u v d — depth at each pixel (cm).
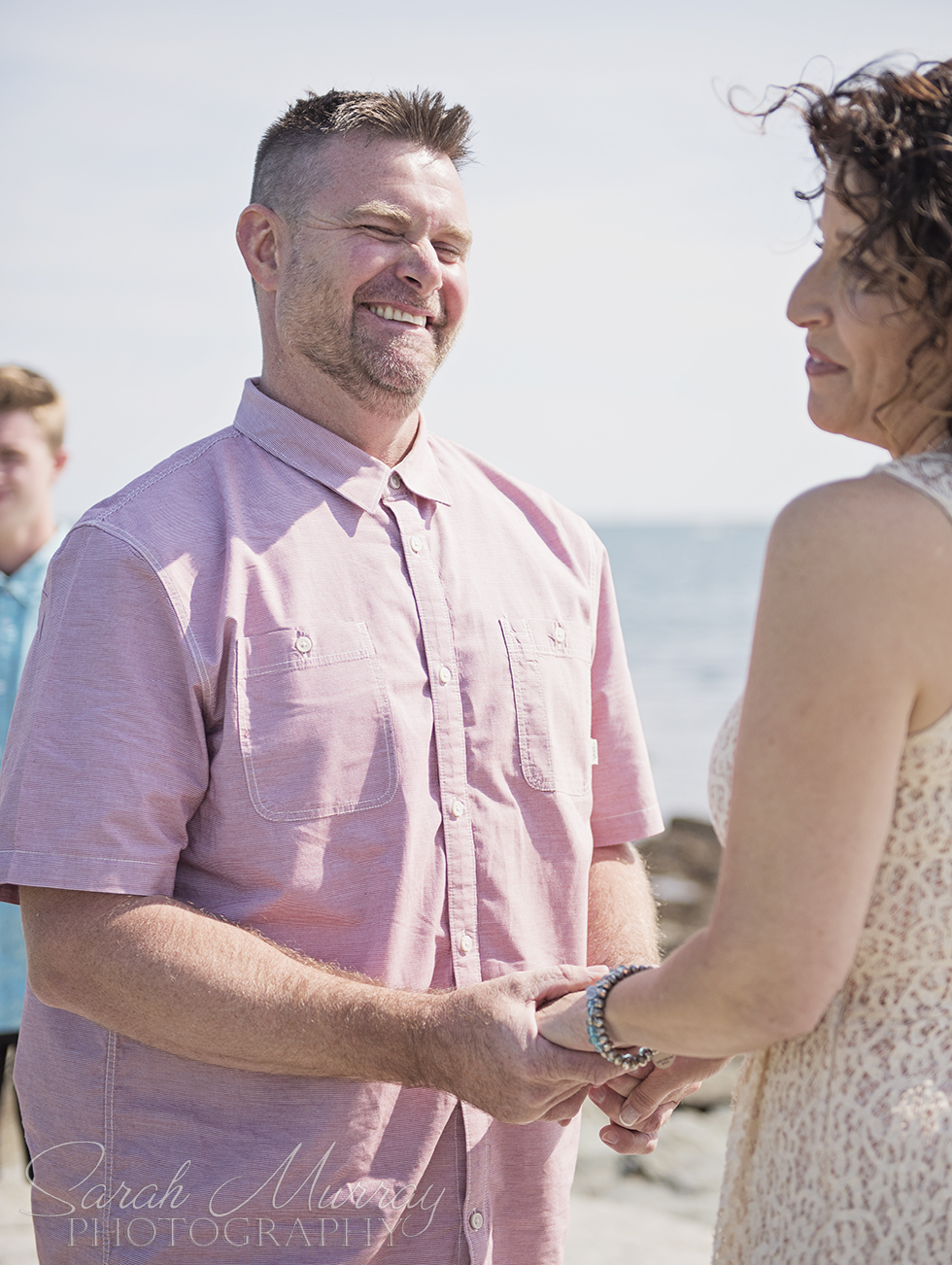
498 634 213
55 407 371
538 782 212
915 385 140
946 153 131
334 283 208
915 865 134
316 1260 189
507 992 175
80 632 188
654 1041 153
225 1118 189
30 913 189
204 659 191
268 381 221
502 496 234
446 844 201
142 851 184
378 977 193
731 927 132
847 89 142
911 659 126
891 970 137
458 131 221
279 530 202
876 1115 136
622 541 6819
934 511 129
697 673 2731
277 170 218
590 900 230
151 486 200
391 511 212
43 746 185
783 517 135
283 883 191
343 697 195
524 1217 207
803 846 127
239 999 180
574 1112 187
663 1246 343
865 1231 135
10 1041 349
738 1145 157
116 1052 192
